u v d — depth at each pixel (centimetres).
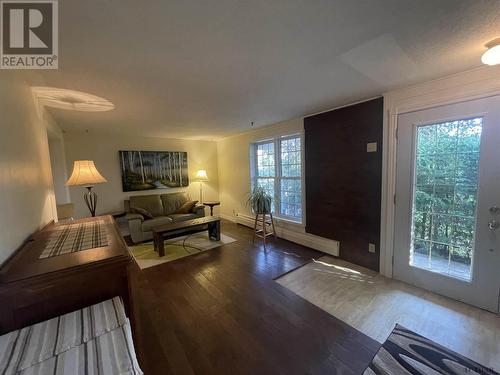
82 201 426
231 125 393
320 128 323
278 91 228
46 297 102
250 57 157
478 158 195
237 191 527
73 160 415
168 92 219
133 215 409
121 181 462
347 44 143
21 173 147
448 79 202
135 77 183
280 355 158
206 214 582
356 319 192
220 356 158
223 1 101
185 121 349
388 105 245
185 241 407
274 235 402
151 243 402
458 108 200
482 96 187
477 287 201
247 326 187
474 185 199
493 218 189
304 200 361
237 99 249
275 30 126
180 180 536
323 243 335
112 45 136
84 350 83
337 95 247
